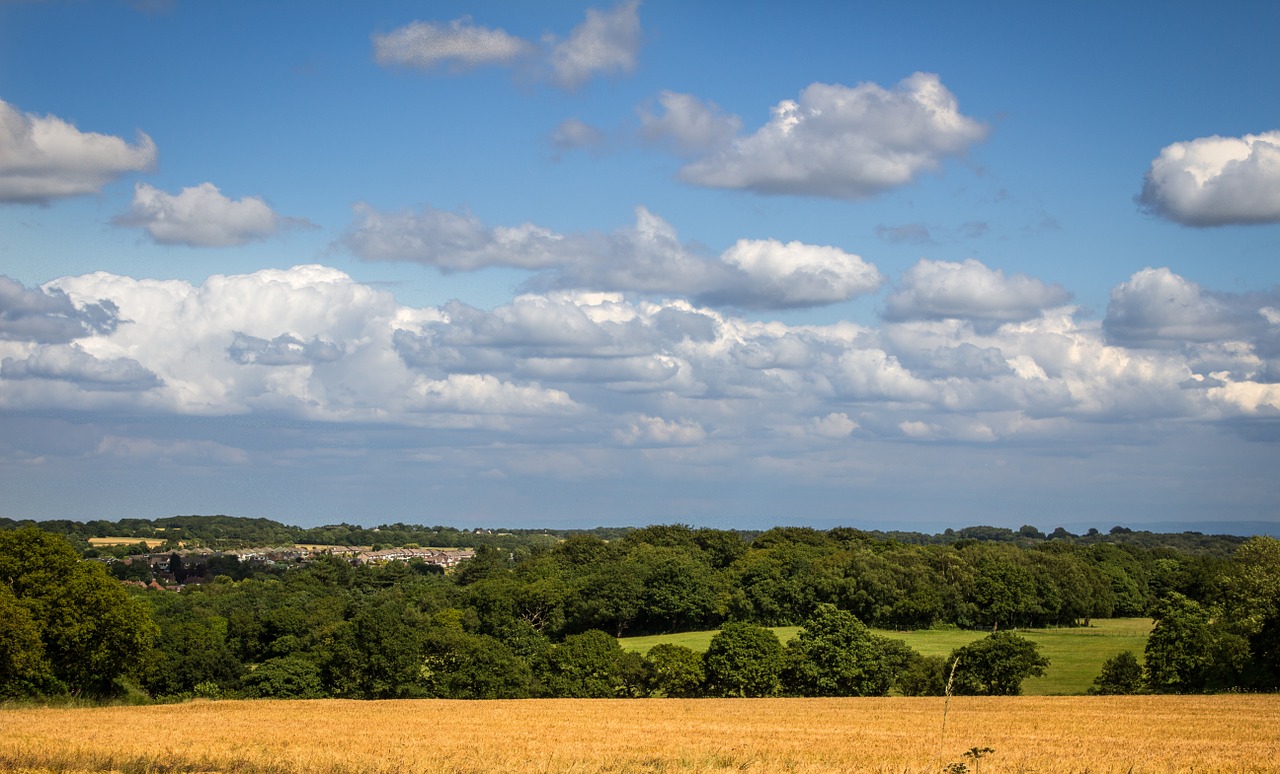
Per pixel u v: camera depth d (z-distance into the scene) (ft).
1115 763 125.08
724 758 127.75
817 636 282.56
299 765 112.06
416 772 108.68
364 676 277.23
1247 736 164.96
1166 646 256.11
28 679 209.67
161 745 131.95
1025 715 202.28
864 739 160.15
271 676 281.54
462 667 278.26
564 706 231.30
